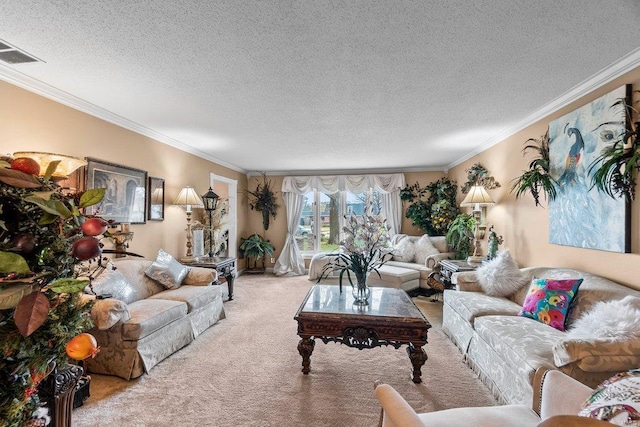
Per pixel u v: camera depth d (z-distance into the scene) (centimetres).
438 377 238
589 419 73
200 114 314
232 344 297
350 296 291
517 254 353
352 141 423
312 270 578
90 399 206
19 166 87
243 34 178
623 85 212
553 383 125
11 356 85
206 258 447
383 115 318
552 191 282
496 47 192
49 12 157
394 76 231
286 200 674
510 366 194
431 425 121
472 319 254
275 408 198
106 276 266
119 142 327
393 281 476
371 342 232
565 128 267
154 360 250
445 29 174
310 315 239
